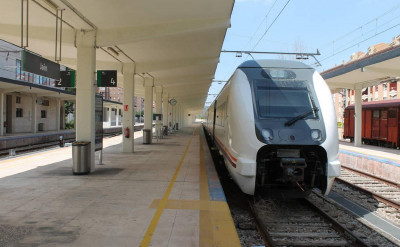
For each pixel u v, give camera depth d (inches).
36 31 362.6
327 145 247.1
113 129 1539.1
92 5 305.1
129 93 564.7
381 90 1619.1
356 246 207.6
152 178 324.5
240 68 289.3
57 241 161.3
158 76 769.6
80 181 304.8
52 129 1275.8
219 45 482.0
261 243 207.6
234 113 268.2
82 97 359.3
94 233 172.9
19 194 252.7
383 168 484.1
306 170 257.1
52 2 288.5
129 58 536.4
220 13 357.1
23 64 261.1
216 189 277.0
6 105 999.6
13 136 801.6
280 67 288.2
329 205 303.9
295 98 267.3
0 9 308.7
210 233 175.2
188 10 339.6
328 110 262.1
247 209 278.7
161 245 159.0
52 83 1338.6
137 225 186.1
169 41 442.6
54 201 233.6
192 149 621.0
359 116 776.9
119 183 298.2
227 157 307.0
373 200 333.7
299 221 252.7
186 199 243.6
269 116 255.9
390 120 737.6
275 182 260.8
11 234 169.8
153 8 323.3
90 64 361.7
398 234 240.2
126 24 361.1
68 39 363.9
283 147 248.1
